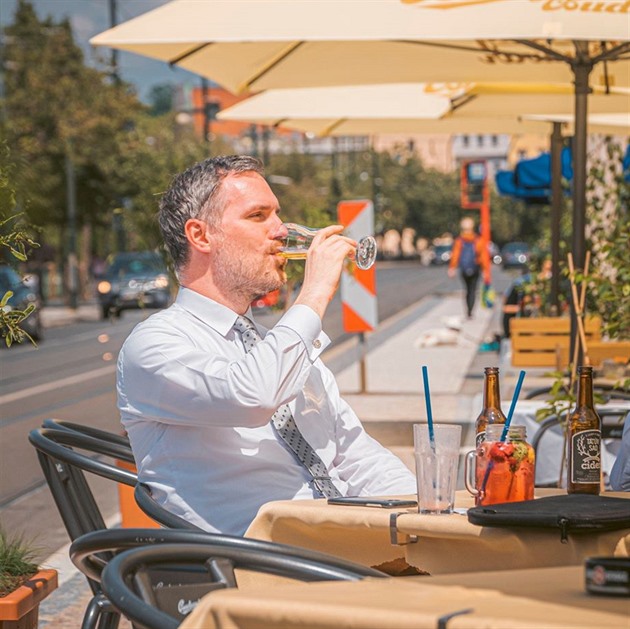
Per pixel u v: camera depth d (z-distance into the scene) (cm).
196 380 367
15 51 4656
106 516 891
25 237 478
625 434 406
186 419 372
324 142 13488
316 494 392
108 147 4662
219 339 400
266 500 386
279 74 834
